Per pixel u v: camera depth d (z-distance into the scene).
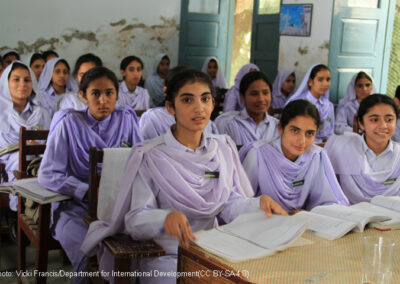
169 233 1.66
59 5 7.80
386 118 2.51
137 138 3.04
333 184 2.39
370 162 2.62
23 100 3.97
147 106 6.13
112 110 2.81
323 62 6.36
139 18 8.37
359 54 6.37
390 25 6.40
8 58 6.81
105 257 1.94
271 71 7.79
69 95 4.38
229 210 2.07
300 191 2.44
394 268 1.43
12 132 3.89
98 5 8.05
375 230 1.82
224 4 8.87
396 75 8.00
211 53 8.96
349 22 6.25
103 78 2.73
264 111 3.45
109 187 2.21
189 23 8.69
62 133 2.69
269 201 1.95
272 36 7.74
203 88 1.93
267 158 2.44
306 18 6.45
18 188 2.59
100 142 2.82
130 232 1.84
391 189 2.60
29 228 2.66
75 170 2.77
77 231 2.46
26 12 7.62
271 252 1.52
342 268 1.43
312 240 1.68
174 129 2.06
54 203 2.75
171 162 1.98
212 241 1.60
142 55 8.53
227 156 2.14
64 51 7.98
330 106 5.08
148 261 1.96
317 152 2.41
